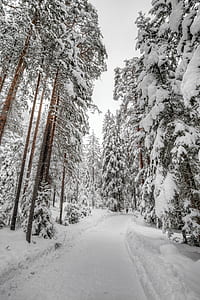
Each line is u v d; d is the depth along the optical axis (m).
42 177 10.23
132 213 28.02
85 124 13.18
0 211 10.57
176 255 5.62
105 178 28.17
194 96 4.35
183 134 6.64
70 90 8.88
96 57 12.38
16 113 11.53
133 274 5.41
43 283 4.59
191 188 6.64
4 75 9.65
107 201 27.06
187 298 2.99
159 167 7.55
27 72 9.95
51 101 9.57
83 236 11.43
